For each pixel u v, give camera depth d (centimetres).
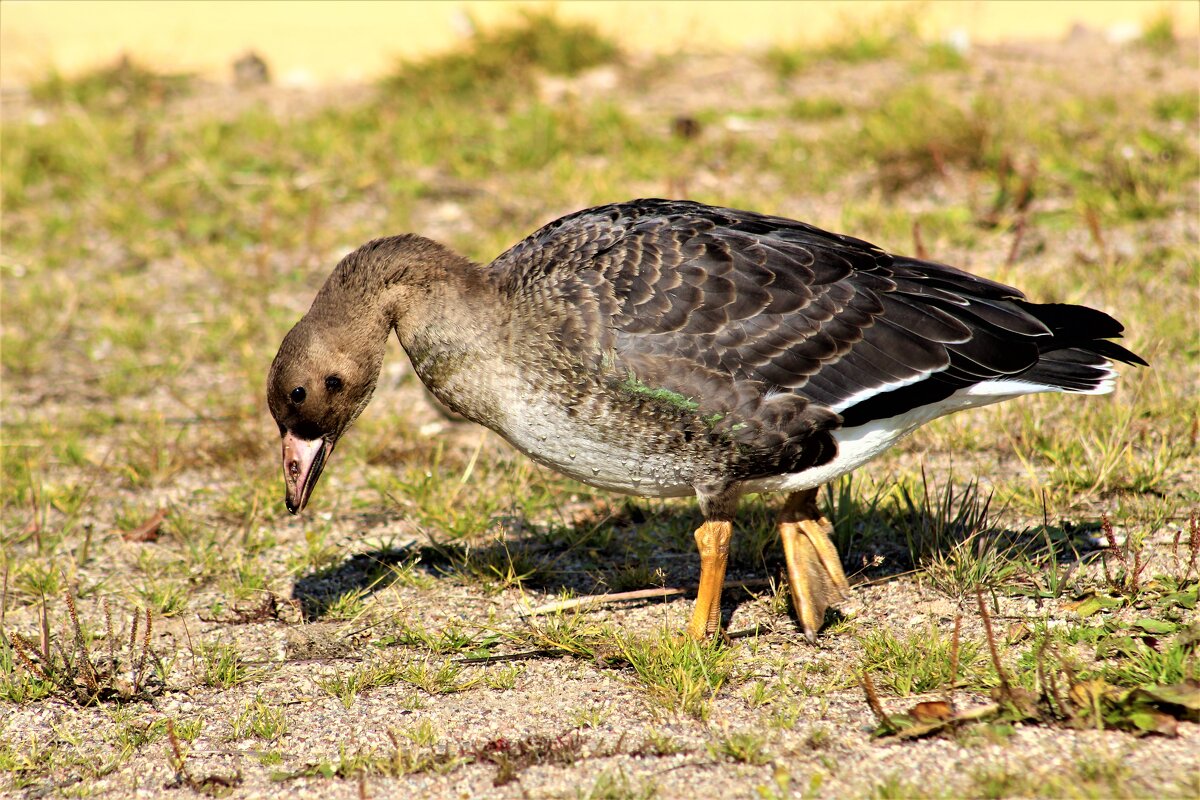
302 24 2939
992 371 895
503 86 2172
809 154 1831
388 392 1411
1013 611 931
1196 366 1279
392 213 1762
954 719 774
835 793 722
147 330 1541
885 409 891
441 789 761
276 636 975
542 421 902
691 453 884
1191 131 1767
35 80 2341
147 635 917
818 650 909
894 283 904
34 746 838
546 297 892
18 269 1705
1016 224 1575
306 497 967
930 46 2219
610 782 745
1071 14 2645
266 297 1606
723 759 771
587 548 1088
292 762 807
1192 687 771
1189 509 1048
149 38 2789
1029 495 1095
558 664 912
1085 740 752
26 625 996
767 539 1051
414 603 1016
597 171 1823
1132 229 1543
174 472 1253
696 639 904
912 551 1004
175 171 1914
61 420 1363
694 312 876
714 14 2778
